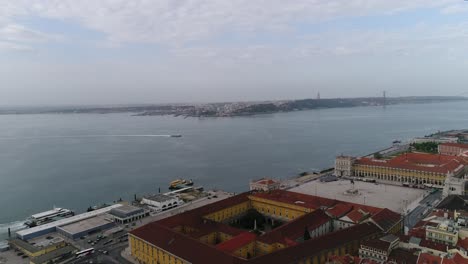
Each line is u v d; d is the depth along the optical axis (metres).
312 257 141.25
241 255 152.25
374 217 175.75
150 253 157.00
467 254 128.62
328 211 194.88
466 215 172.38
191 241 146.75
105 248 181.75
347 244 153.50
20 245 183.25
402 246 144.88
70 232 199.00
